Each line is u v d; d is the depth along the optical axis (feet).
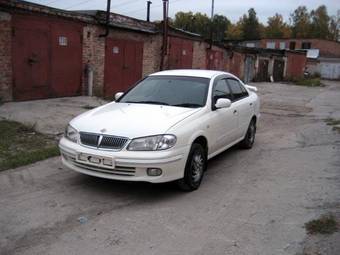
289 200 16.75
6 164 20.30
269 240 13.10
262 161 23.25
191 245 12.76
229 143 22.54
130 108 18.93
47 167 20.65
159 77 22.22
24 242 12.82
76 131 17.15
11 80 36.68
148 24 57.41
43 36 39.29
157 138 16.01
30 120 30.94
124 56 52.44
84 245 12.68
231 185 18.74
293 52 137.39
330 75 189.98
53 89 41.60
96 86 47.83
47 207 15.55
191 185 17.58
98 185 18.11
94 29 46.16
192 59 72.69
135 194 17.17
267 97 68.23
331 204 16.16
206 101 19.70
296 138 30.71
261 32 317.42
